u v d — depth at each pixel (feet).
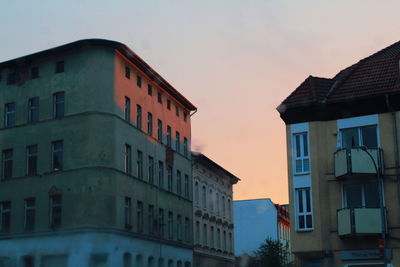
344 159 108.27
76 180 136.56
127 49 144.87
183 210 177.37
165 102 172.45
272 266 244.63
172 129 175.83
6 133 147.64
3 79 151.12
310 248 110.52
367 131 111.34
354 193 110.11
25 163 144.05
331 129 113.50
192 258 180.04
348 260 108.37
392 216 106.32
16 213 142.41
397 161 107.76
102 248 132.77
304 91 118.01
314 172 112.78
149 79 161.79
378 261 106.73
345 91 114.42
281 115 116.88
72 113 140.15
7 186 144.97
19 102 147.43
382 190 107.86
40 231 138.41
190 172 186.09
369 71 117.70
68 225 135.33
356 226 105.29
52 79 144.15
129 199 145.48
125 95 147.23
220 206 213.66
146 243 151.53
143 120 156.56
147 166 156.76
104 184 135.95
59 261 135.33
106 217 134.92
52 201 139.03
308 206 112.37
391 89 110.22
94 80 139.95
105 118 139.13
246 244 289.74
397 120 109.19
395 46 125.29
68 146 139.03
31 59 147.13
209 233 198.18
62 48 142.41
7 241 142.20
